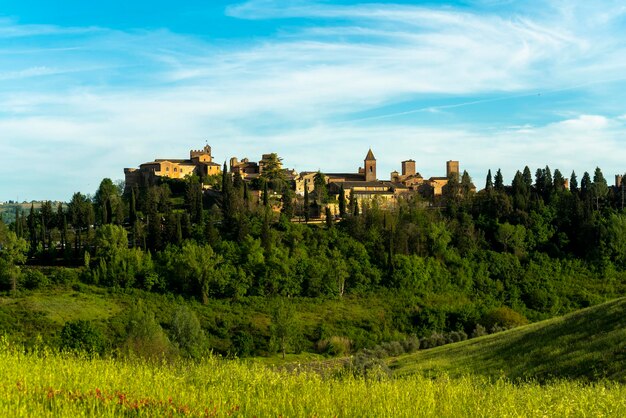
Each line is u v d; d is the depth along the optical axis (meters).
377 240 146.62
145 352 54.56
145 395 21.39
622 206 177.88
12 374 21.89
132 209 169.62
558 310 118.50
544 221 161.38
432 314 111.62
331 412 21.34
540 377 42.97
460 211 177.88
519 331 62.47
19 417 17.05
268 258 128.25
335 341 96.56
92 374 23.55
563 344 48.12
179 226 143.75
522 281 132.00
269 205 171.12
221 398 21.62
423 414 23.09
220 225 160.38
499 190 186.12
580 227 153.75
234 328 103.94
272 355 92.56
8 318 91.88
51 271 127.38
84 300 108.31
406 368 52.41
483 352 54.19
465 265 138.12
